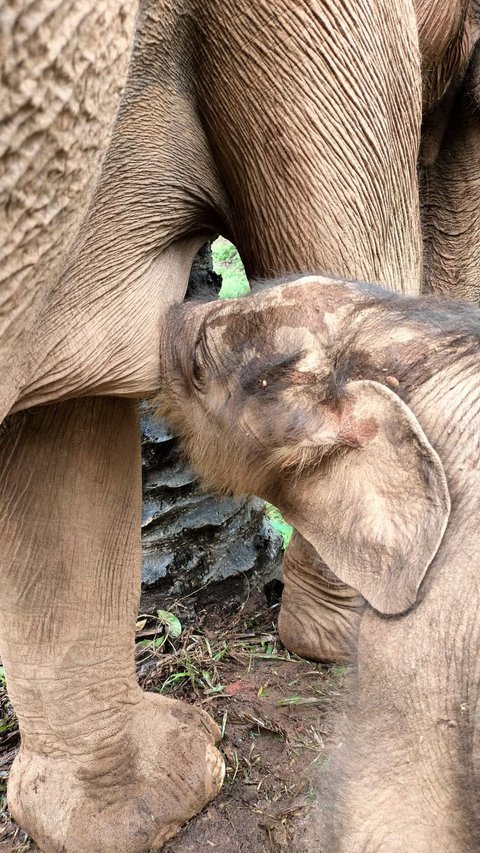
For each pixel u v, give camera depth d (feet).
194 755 4.81
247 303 3.80
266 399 3.52
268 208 4.64
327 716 5.39
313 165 4.51
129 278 4.25
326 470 3.29
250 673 5.94
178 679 5.86
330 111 4.49
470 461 2.97
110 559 4.70
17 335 3.00
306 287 3.67
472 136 9.64
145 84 4.15
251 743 5.31
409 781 3.05
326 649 5.84
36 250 2.77
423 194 10.04
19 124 2.43
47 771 4.59
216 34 4.24
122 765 4.61
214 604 6.66
